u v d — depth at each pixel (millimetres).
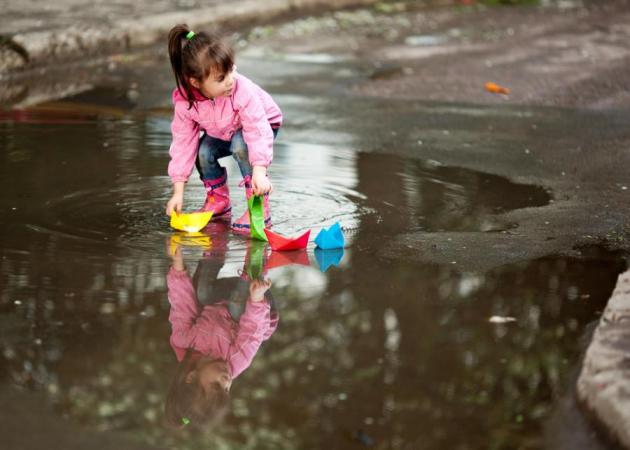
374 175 5789
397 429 2781
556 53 10156
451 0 14328
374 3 13859
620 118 7512
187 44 4539
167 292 3793
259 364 3188
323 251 4371
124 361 3191
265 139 4781
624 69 9289
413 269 4121
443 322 3545
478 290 3879
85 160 5969
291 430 2775
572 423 2818
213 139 4949
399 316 3602
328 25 12031
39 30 9562
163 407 2904
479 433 2764
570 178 5789
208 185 4949
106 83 8703
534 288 3910
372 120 7430
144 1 11914
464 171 5934
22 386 3002
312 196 5285
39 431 2754
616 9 13609
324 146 6559
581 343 3379
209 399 2951
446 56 10172
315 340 3375
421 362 3215
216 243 4473
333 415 2857
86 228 4621
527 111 7785
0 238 4402
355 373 3113
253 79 8961
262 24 11805
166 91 8406
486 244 4477
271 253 4328
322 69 9516
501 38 11211
